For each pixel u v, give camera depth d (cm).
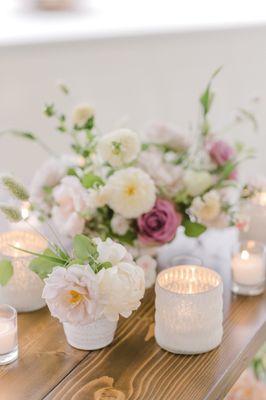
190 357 111
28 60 213
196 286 116
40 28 231
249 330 118
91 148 131
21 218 112
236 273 126
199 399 103
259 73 283
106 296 103
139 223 124
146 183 122
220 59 269
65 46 222
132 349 113
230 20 271
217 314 111
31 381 106
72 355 111
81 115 129
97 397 103
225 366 109
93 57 232
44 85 220
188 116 269
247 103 280
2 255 117
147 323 119
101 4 267
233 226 136
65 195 127
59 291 102
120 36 237
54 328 117
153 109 258
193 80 265
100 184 126
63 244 133
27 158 220
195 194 130
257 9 281
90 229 128
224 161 135
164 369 109
